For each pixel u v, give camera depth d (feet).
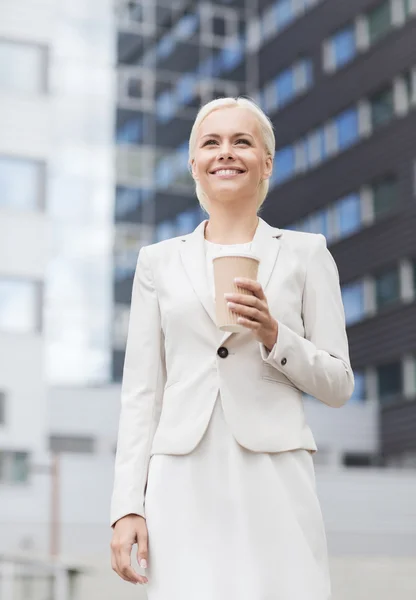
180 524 7.70
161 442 7.86
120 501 7.91
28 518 62.34
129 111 91.50
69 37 90.94
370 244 85.71
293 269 8.04
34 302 70.54
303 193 94.02
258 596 7.47
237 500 7.62
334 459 81.66
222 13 99.04
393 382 82.48
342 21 90.63
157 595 7.70
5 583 31.35
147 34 94.07
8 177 70.54
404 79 84.53
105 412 77.92
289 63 96.53
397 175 83.82
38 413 69.82
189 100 94.89
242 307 7.12
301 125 94.94
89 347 83.41
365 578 47.11
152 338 8.25
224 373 7.72
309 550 7.62
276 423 7.72
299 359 7.57
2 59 71.56
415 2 83.66
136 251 88.07
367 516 66.39
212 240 8.30
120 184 89.30
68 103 89.66
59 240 86.07
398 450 80.84
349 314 87.51
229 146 8.09
